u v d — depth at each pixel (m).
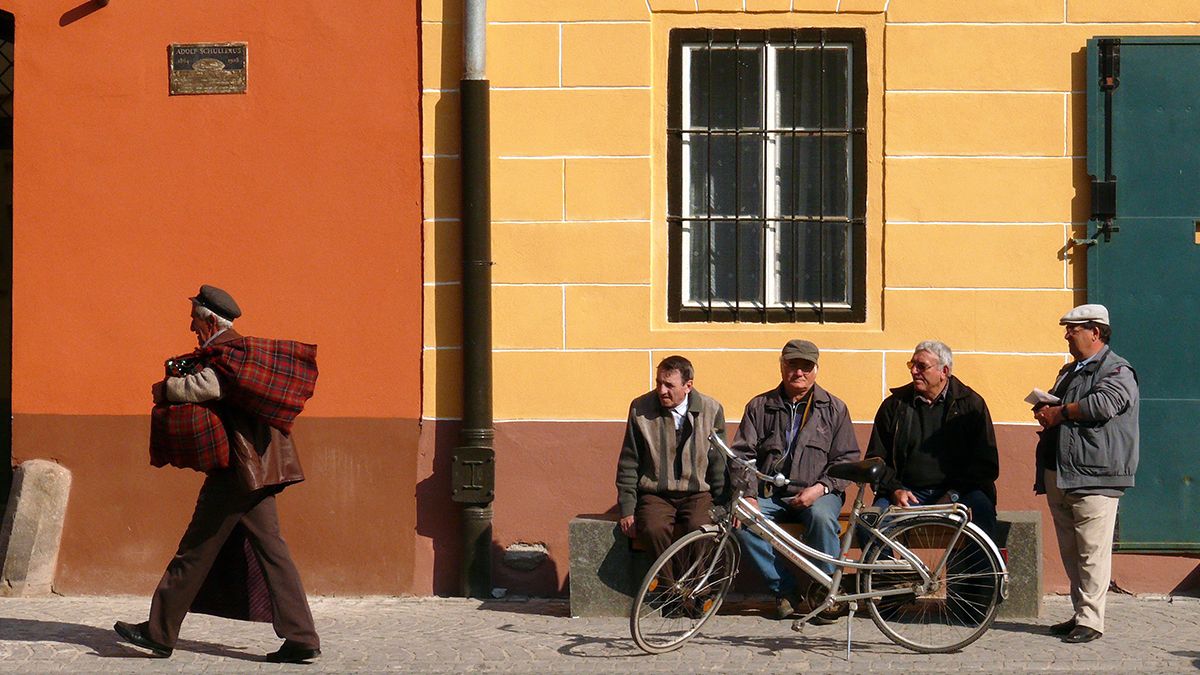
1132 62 11.43
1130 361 11.43
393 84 11.71
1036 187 11.54
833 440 10.80
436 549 11.71
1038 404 10.23
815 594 9.97
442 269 11.70
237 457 9.30
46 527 11.81
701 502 10.70
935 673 9.17
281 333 11.77
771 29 11.74
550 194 11.71
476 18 11.52
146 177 11.84
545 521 11.66
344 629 10.53
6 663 9.48
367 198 11.73
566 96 11.70
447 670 9.33
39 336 11.88
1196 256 11.41
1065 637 10.11
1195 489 11.39
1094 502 9.97
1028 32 11.54
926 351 10.66
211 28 11.82
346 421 11.73
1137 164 11.43
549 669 9.33
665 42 11.73
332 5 11.73
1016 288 11.55
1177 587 11.43
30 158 11.90
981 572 9.77
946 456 10.65
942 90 11.59
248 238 11.80
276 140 11.77
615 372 11.66
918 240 11.60
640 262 11.68
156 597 9.51
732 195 11.87
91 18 11.87
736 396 11.60
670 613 9.85
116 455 11.82
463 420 11.57
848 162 11.82
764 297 11.84
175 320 11.83
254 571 9.58
